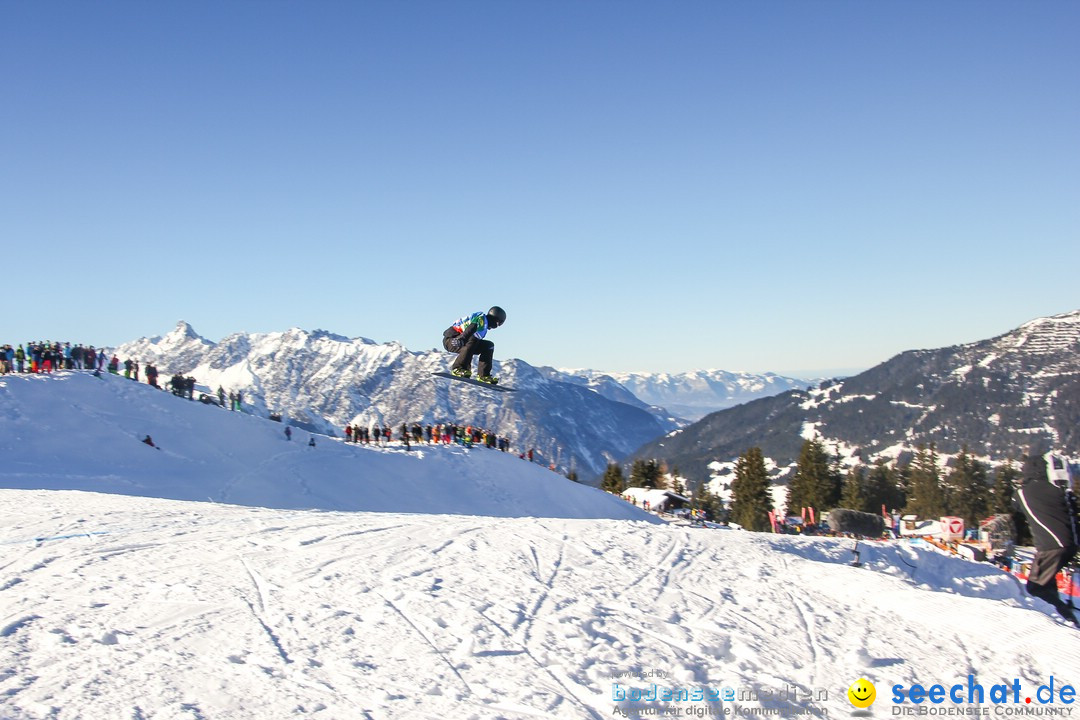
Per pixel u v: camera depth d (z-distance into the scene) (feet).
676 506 158.20
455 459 137.08
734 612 22.84
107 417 111.55
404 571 24.29
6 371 118.62
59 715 13.84
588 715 15.05
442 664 17.10
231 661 16.72
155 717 13.94
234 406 155.74
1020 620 22.36
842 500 226.38
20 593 21.27
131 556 25.76
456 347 48.06
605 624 20.58
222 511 38.22
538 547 28.84
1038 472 30.35
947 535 55.57
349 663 16.92
